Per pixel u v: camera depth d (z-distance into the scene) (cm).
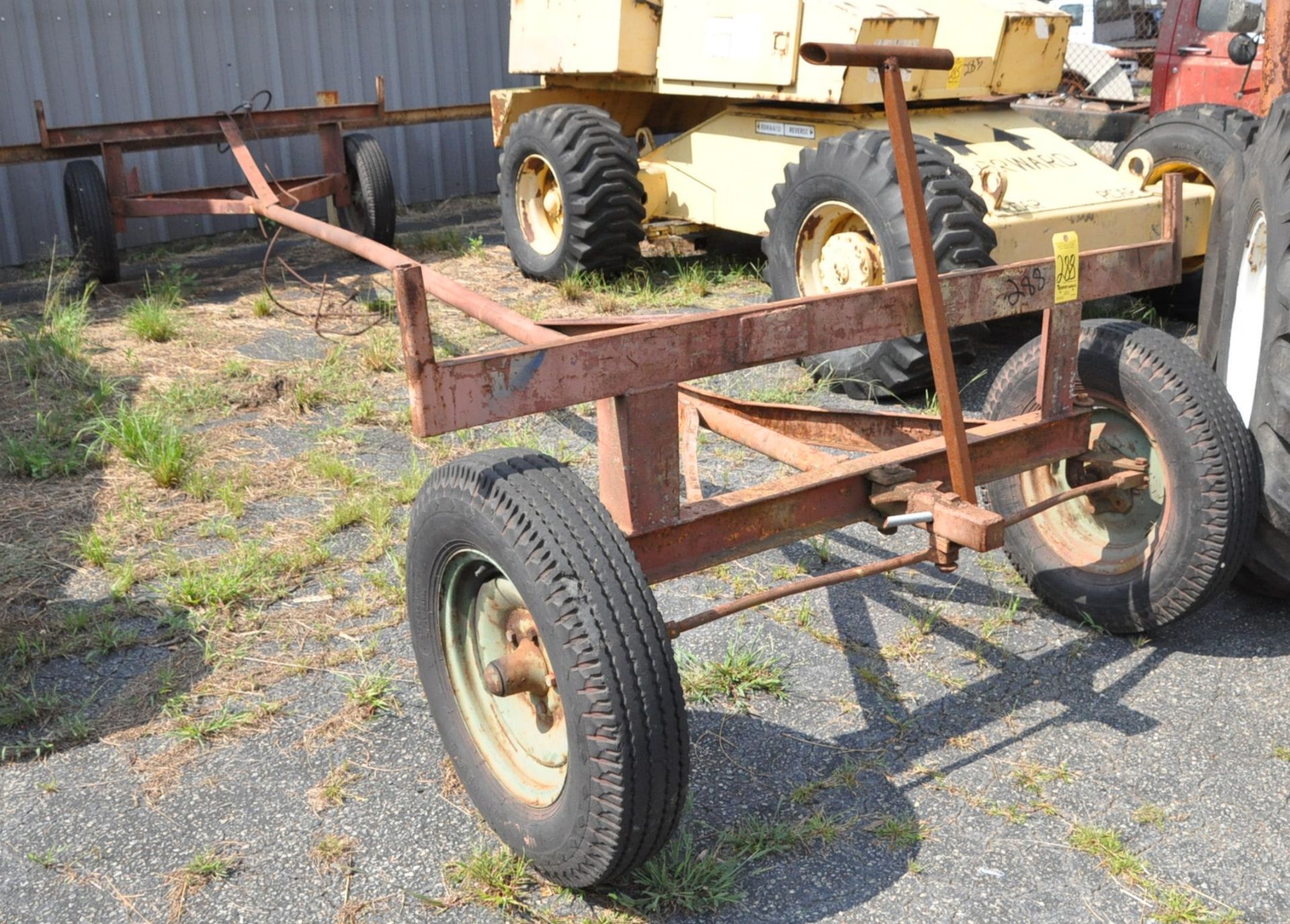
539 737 256
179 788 282
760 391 537
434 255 866
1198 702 308
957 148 612
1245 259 357
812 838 260
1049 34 662
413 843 263
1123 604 331
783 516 274
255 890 249
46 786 283
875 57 256
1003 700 312
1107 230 588
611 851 224
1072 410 320
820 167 551
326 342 639
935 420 342
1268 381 312
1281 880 245
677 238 859
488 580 255
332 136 841
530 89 812
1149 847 256
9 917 242
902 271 514
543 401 236
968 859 254
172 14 938
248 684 325
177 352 623
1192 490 310
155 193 808
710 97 805
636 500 249
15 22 873
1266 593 351
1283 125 329
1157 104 842
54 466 465
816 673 326
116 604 368
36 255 915
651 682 217
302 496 445
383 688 321
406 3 1062
